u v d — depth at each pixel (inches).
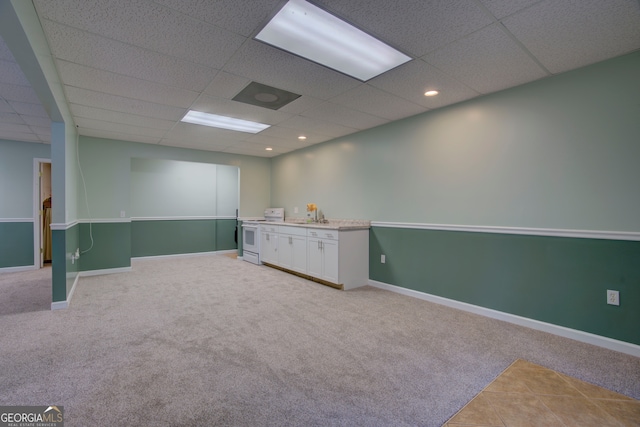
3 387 71.2
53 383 72.9
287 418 61.7
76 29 76.9
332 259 160.7
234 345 93.9
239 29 77.6
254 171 259.0
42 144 212.4
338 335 101.6
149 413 62.6
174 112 142.1
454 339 98.8
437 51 88.2
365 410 64.3
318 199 208.7
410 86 112.4
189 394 69.2
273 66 97.1
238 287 162.6
